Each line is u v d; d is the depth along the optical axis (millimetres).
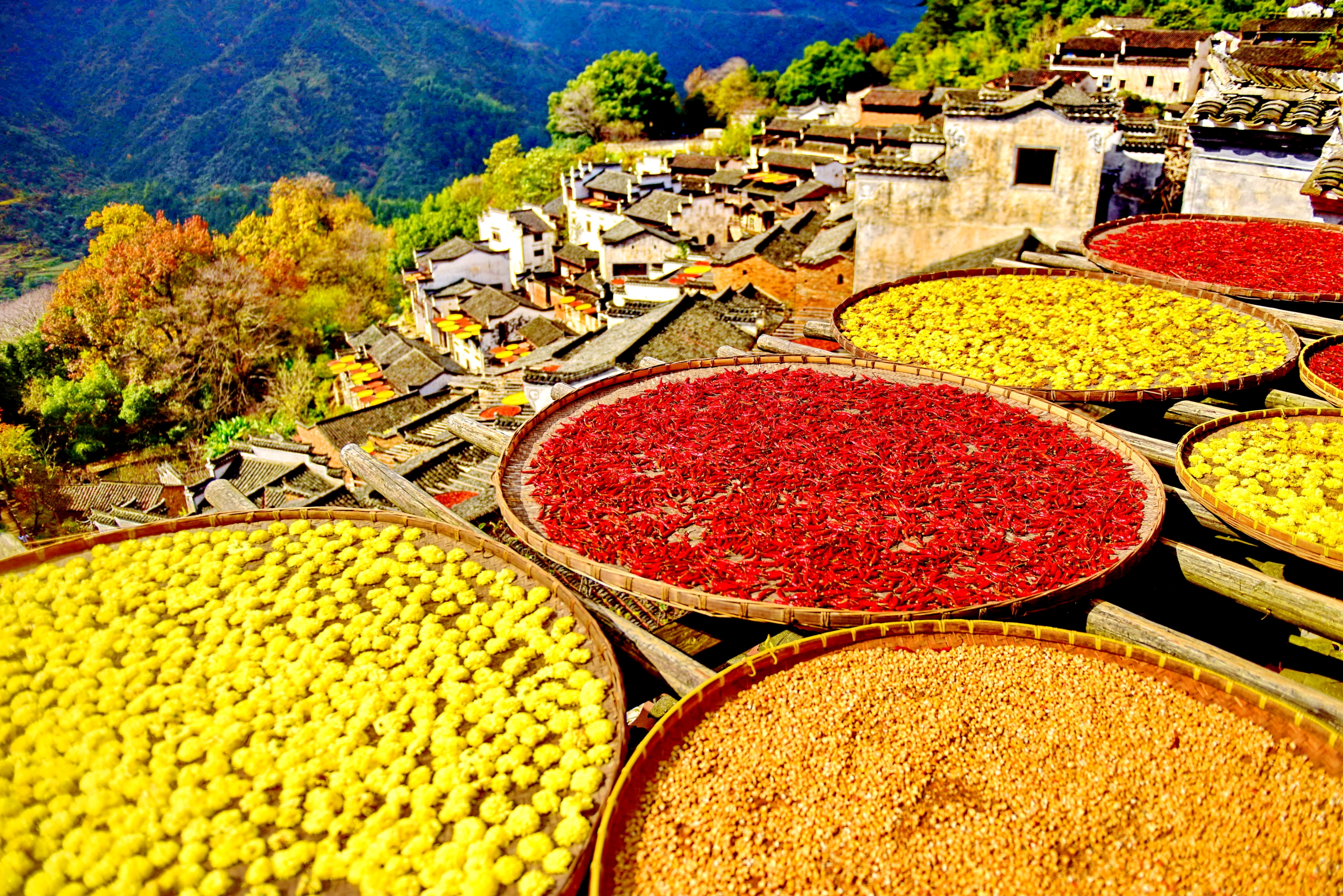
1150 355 16188
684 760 7684
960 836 6895
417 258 92500
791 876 6598
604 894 6598
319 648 10008
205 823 7711
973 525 11117
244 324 78125
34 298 90500
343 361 77562
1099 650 8961
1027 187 27984
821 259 41219
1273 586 10094
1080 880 6547
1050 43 92812
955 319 18734
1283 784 7301
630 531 11180
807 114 113250
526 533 11070
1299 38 68000
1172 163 35125
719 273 43656
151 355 73188
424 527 12367
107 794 8008
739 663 8805
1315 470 11812
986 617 9461
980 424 13797
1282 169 24656
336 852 7457
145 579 11484
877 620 9273
